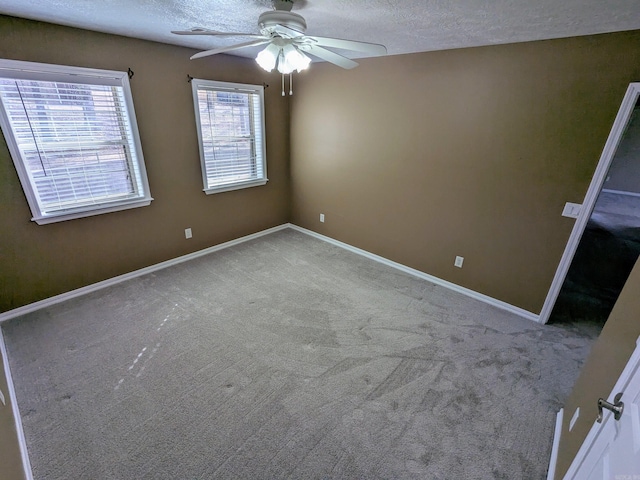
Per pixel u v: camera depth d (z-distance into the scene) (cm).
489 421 186
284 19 160
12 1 189
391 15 192
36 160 258
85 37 257
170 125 331
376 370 223
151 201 338
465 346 249
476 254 310
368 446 171
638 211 626
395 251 377
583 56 219
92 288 312
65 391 198
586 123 228
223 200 407
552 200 255
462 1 163
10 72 230
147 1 183
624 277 366
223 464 160
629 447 72
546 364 232
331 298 311
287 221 502
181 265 370
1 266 258
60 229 282
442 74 288
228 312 283
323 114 399
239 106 389
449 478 157
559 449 159
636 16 172
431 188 326
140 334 252
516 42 243
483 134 278
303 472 158
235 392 202
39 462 158
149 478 153
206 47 324
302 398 199
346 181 402
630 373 89
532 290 282
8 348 232
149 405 191
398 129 334
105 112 285
